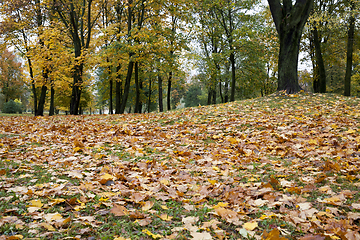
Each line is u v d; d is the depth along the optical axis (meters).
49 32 15.18
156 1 15.07
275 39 19.41
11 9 16.28
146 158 4.32
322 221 2.18
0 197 2.48
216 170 3.72
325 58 19.69
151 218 2.25
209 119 7.45
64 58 14.98
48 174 3.34
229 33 20.86
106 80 25.22
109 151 4.74
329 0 17.34
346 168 3.52
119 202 2.45
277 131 5.91
